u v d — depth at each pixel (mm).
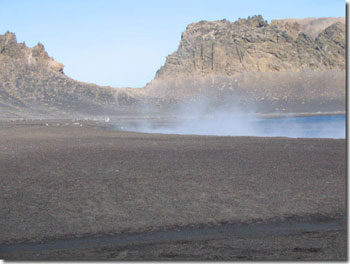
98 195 14453
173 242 9906
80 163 21312
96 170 19156
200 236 10414
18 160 22547
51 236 10539
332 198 13789
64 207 13039
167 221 11672
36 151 26922
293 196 14125
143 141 35062
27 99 168500
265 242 9734
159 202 13570
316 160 21844
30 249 9648
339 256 8594
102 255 9039
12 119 113688
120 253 9148
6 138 39375
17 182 16500
